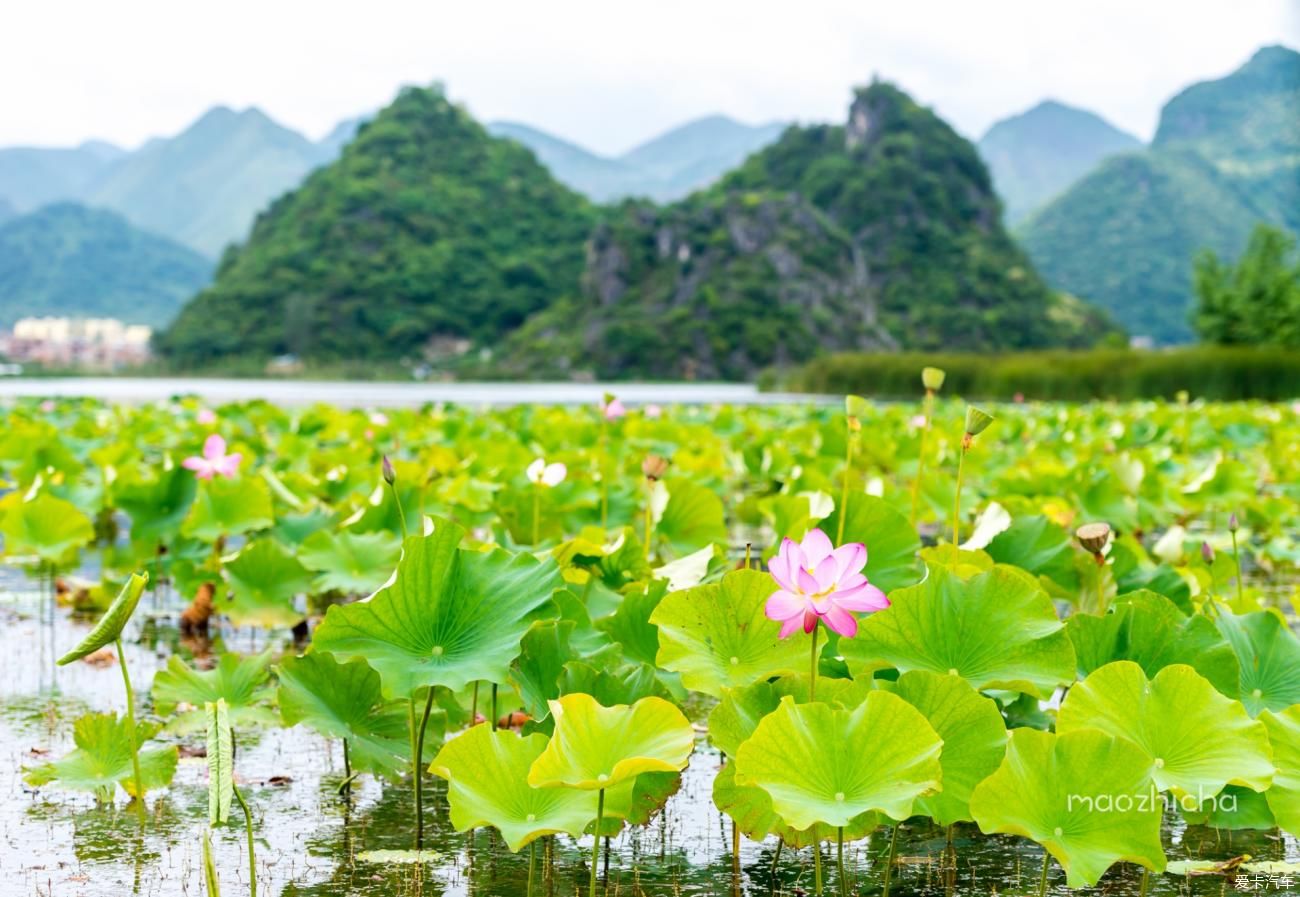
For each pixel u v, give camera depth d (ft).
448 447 35.73
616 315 363.35
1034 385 132.26
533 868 10.12
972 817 8.87
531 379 349.20
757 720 10.07
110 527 31.60
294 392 193.57
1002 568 11.12
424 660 10.61
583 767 9.11
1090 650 11.68
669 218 380.37
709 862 10.98
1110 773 8.89
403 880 10.41
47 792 12.64
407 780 13.19
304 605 22.58
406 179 480.64
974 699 9.86
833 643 11.56
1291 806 9.59
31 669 17.81
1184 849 11.32
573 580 14.56
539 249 464.65
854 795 8.81
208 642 19.61
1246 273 190.90
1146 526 25.86
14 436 35.45
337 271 427.74
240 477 24.61
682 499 20.27
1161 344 577.43
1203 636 11.46
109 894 9.98
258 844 11.22
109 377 403.75
